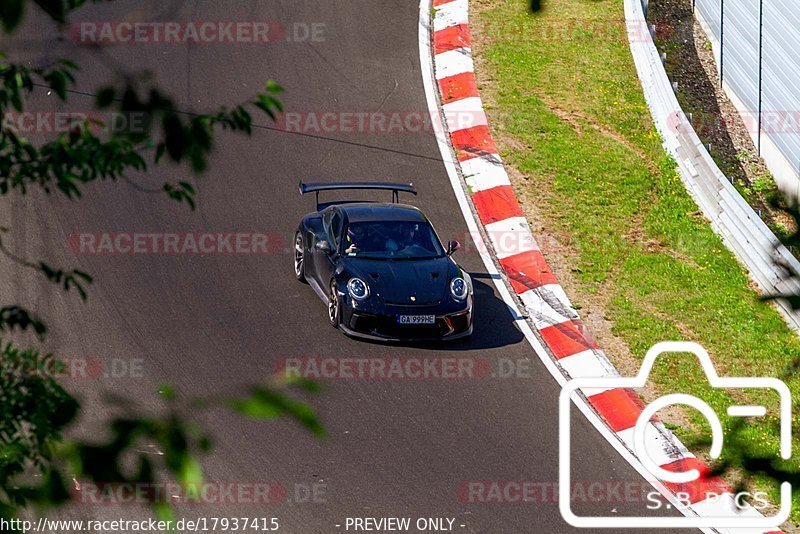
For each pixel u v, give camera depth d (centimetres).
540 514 3194
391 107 6016
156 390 3694
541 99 6175
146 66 6097
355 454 3431
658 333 4369
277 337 4144
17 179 1096
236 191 5219
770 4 5575
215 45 6425
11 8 727
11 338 3953
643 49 6384
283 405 786
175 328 4141
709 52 6844
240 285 4503
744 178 5647
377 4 7050
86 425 3409
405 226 4509
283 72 6234
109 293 4338
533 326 4388
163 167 5353
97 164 1088
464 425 3650
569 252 4941
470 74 6347
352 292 4128
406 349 4147
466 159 5625
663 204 5369
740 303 4634
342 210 4597
